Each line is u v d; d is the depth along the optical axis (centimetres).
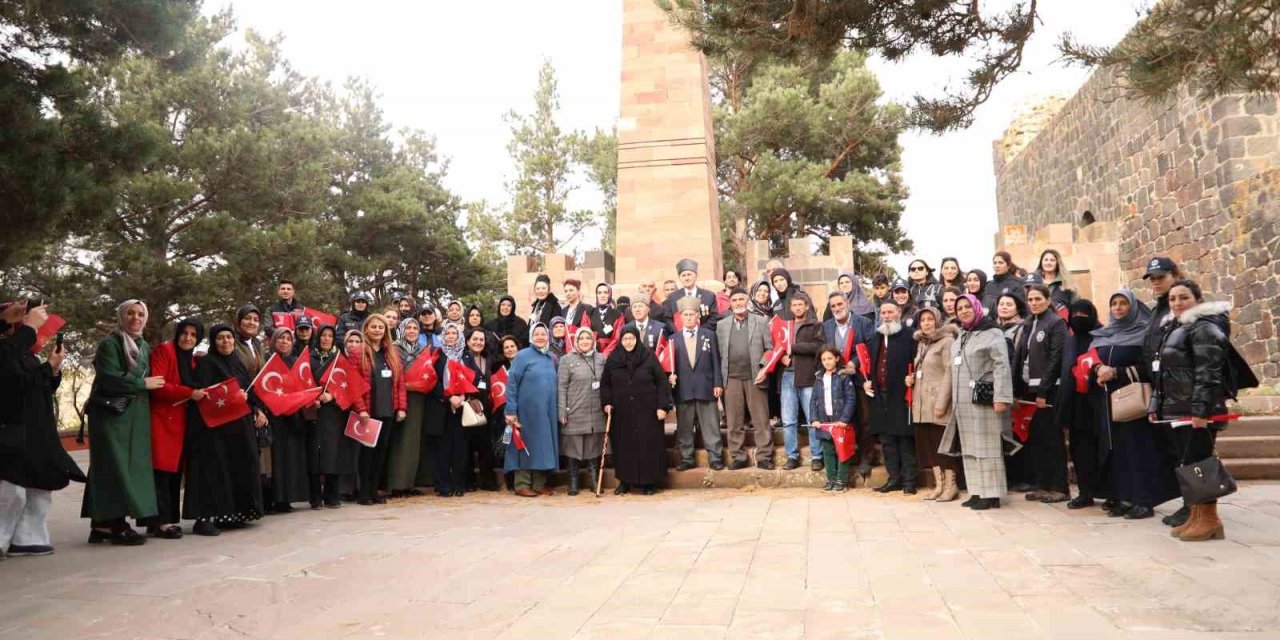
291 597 499
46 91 806
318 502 878
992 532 643
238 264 2019
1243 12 475
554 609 458
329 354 891
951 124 641
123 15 827
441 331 1062
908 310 904
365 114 3197
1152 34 499
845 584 492
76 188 768
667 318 1110
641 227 1492
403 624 438
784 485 947
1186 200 1501
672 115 1508
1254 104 1352
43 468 637
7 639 423
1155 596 444
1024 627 397
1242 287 1327
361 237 2848
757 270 1619
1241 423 945
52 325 667
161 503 705
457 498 955
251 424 760
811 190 2338
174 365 720
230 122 2195
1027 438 812
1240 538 585
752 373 973
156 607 480
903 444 872
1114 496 700
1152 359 629
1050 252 937
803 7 589
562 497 940
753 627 411
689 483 970
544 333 966
